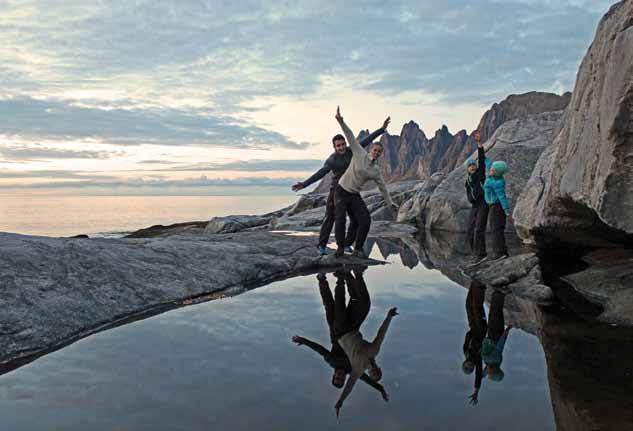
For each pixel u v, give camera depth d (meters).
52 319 3.49
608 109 3.34
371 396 2.26
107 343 3.19
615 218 3.35
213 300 4.59
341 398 2.23
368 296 4.79
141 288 4.50
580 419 1.96
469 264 6.63
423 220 14.60
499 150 13.52
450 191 13.91
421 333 3.42
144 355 2.92
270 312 4.10
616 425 1.89
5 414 2.11
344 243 7.38
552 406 2.10
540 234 5.87
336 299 4.66
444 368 2.66
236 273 5.63
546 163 6.77
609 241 5.28
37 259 4.33
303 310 4.18
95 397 2.28
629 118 3.12
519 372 2.56
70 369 2.69
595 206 3.61
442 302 4.49
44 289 3.88
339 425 1.95
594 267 5.11
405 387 2.37
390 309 4.21
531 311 4.02
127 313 3.99
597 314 3.82
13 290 3.70
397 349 3.03
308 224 16.00
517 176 12.69
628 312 3.67
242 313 4.06
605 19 4.12
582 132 4.28
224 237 9.88
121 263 4.91
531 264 5.48
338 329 3.53
